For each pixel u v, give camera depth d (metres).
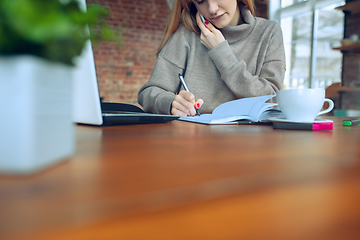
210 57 1.31
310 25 4.99
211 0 1.30
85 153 0.26
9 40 0.15
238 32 1.41
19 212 0.12
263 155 0.27
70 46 0.17
